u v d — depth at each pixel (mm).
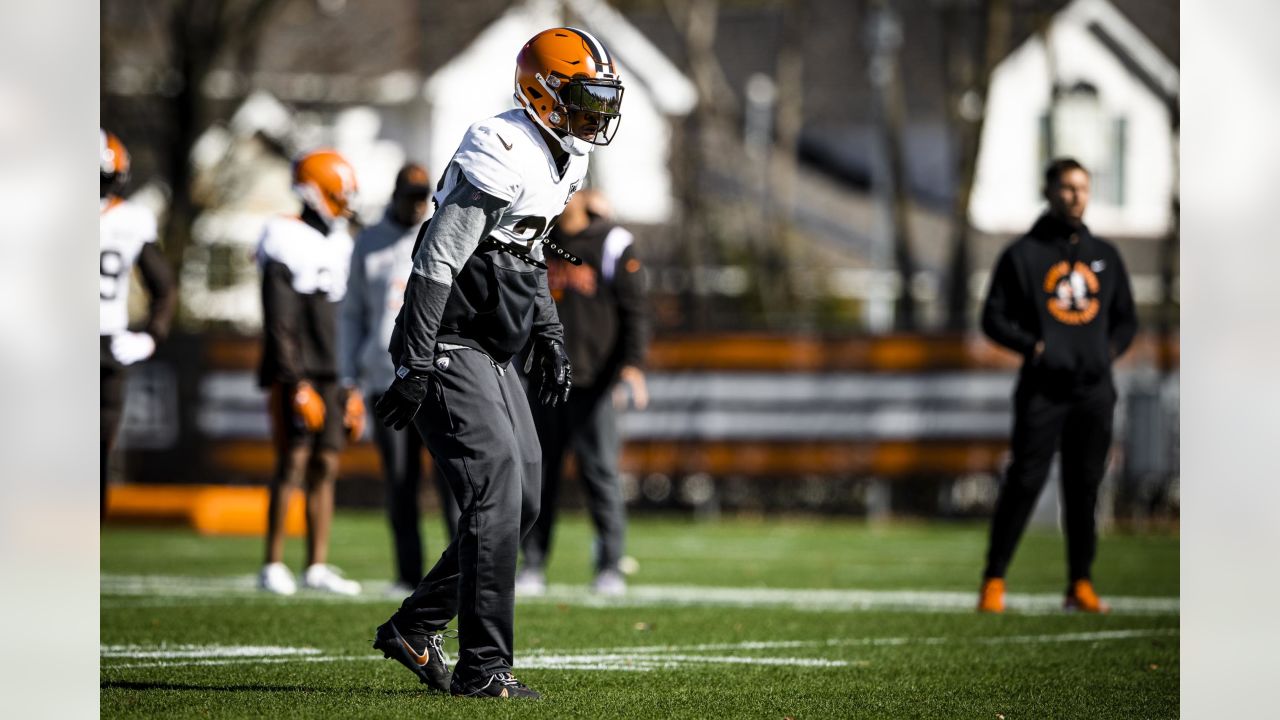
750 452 61406
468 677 19031
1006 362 60156
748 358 61312
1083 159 108438
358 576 39156
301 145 107250
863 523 62688
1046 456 30734
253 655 23469
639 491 65000
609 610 30656
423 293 17969
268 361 32312
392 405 18031
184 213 86938
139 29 99000
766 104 111500
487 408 18594
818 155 116750
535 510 19344
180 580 36969
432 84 108312
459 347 18625
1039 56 107625
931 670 23016
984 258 106812
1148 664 23969
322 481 33844
